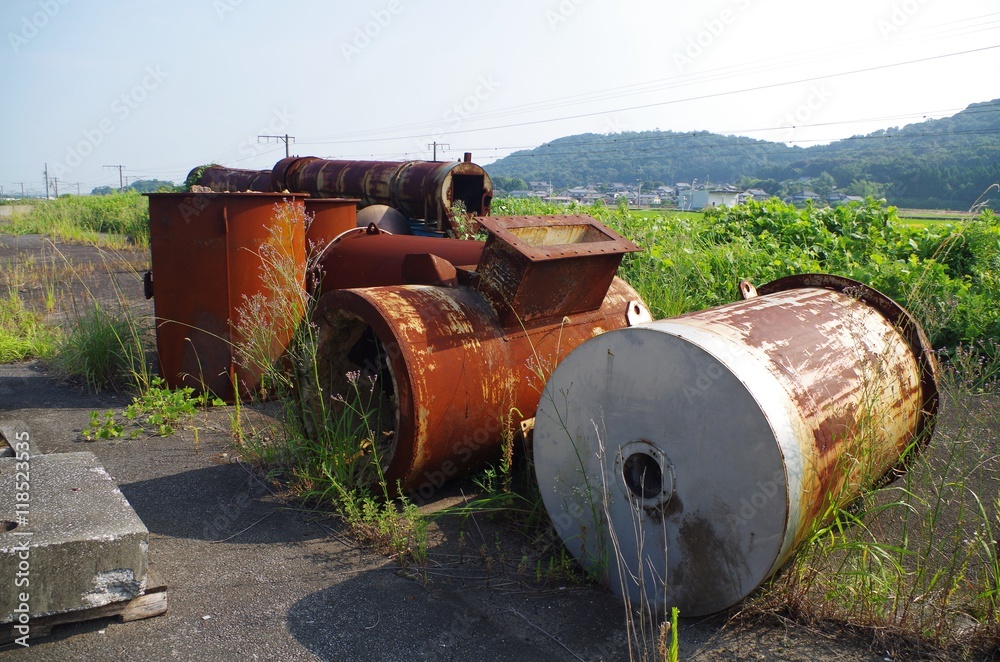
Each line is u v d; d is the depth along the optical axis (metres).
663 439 3.03
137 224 20.02
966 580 3.19
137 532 2.87
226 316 5.72
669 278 8.62
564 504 3.47
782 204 12.18
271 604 3.13
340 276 5.84
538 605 3.21
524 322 4.45
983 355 6.85
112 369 6.40
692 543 2.98
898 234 10.39
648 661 2.80
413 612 3.11
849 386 3.38
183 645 2.79
